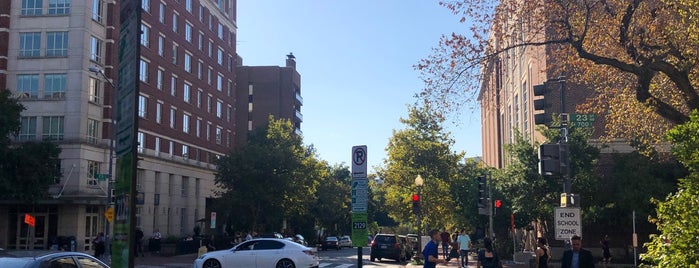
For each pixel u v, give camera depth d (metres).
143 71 48.06
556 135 29.58
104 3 44.38
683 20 14.55
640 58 14.10
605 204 29.89
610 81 17.69
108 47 44.19
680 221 8.18
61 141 40.59
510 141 50.59
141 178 47.62
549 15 15.54
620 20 14.93
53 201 39.78
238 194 46.22
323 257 41.00
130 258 6.24
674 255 8.09
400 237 37.91
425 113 39.69
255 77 88.69
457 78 15.23
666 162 29.33
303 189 49.59
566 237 14.27
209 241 39.16
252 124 87.56
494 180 35.16
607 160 32.25
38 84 41.50
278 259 22.62
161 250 40.38
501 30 15.48
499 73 25.89
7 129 34.16
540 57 33.50
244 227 48.69
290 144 50.28
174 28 54.12
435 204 39.84
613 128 20.42
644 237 31.33
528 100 40.84
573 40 14.68
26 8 42.19
